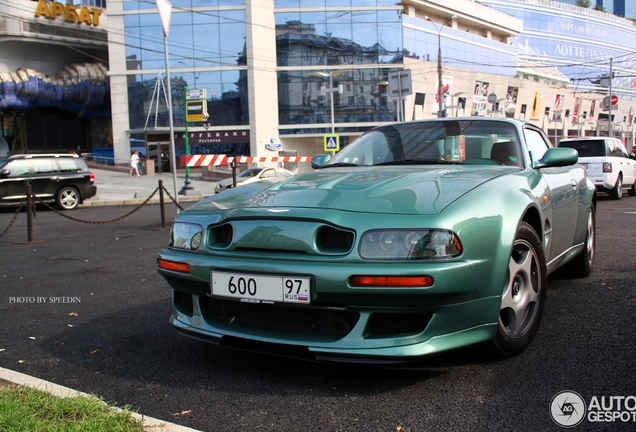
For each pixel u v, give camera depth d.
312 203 2.27
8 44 35.00
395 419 1.89
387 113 36.00
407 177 2.52
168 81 11.52
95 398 2.10
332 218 2.12
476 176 2.52
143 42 34.41
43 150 40.06
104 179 27.91
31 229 7.68
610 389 2.08
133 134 35.00
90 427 1.81
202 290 2.39
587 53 77.38
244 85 34.53
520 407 1.95
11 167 13.27
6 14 34.00
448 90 42.00
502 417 1.88
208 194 19.39
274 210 2.27
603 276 4.13
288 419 1.92
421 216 2.06
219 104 34.59
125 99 34.78
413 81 38.00
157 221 10.35
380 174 2.65
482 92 46.22
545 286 2.64
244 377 2.36
